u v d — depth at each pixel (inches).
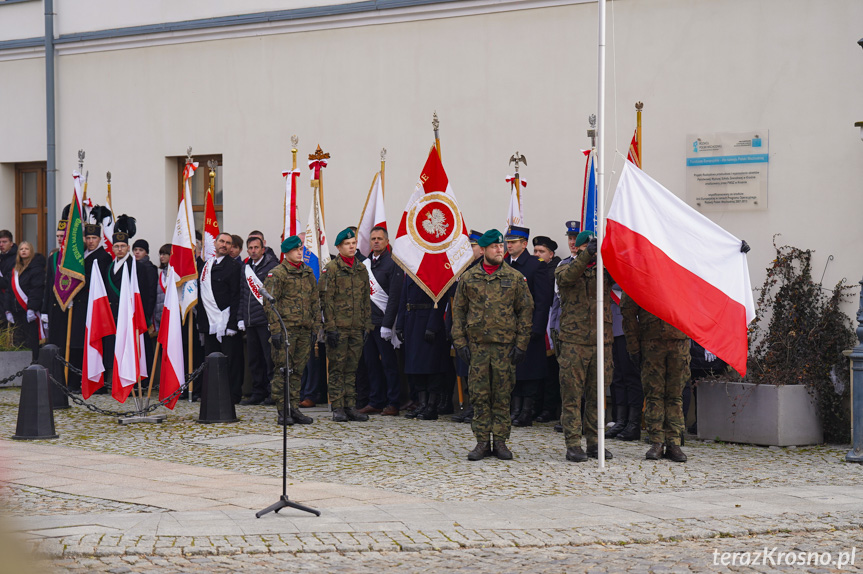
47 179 643.5
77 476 319.3
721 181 458.6
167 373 458.0
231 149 591.2
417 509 269.9
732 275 356.5
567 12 498.3
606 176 486.0
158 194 613.9
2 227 670.5
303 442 397.4
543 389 467.8
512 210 486.3
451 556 225.0
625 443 403.9
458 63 526.9
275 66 578.2
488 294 359.9
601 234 347.3
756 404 401.7
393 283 479.2
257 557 222.4
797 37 444.8
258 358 523.5
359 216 554.3
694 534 242.7
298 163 571.5
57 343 569.3
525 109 508.7
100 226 576.1
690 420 449.1
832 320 423.8
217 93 595.5
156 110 614.2
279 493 291.9
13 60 661.9
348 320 458.0
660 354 358.3
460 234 458.0
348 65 557.0
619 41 484.1
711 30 462.9
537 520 257.0
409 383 493.7
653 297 343.9
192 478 316.5
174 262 509.7
